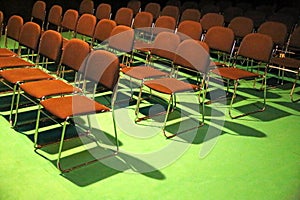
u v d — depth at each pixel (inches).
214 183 107.0
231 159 122.0
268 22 216.2
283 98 189.6
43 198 93.4
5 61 155.5
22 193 94.4
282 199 101.7
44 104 111.4
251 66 235.3
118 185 102.2
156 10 265.4
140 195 98.4
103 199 95.3
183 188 103.3
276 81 219.3
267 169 117.5
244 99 183.0
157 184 104.2
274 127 151.4
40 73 143.0
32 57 213.3
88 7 267.0
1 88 167.5
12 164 107.4
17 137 124.3
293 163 122.6
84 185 100.7
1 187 96.0
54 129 132.3
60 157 112.9
